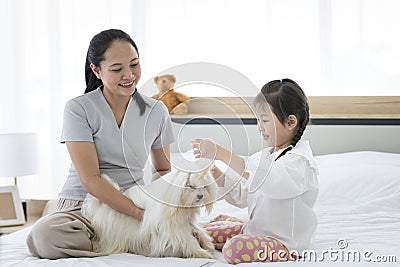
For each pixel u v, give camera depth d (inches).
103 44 75.7
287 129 75.3
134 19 131.2
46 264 64.6
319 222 85.2
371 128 120.8
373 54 122.6
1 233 110.2
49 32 133.7
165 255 67.8
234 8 127.3
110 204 71.4
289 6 125.2
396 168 102.1
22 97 135.9
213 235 75.0
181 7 129.4
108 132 78.8
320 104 123.9
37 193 136.5
